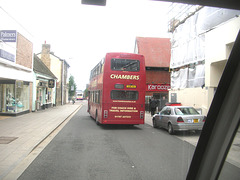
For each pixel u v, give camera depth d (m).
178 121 10.30
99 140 9.23
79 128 12.88
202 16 15.39
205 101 14.11
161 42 34.91
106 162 6.02
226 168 1.83
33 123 13.86
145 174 5.06
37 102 24.59
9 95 17.48
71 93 70.62
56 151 7.26
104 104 12.34
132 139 9.53
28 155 6.76
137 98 12.61
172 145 8.29
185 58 17.53
